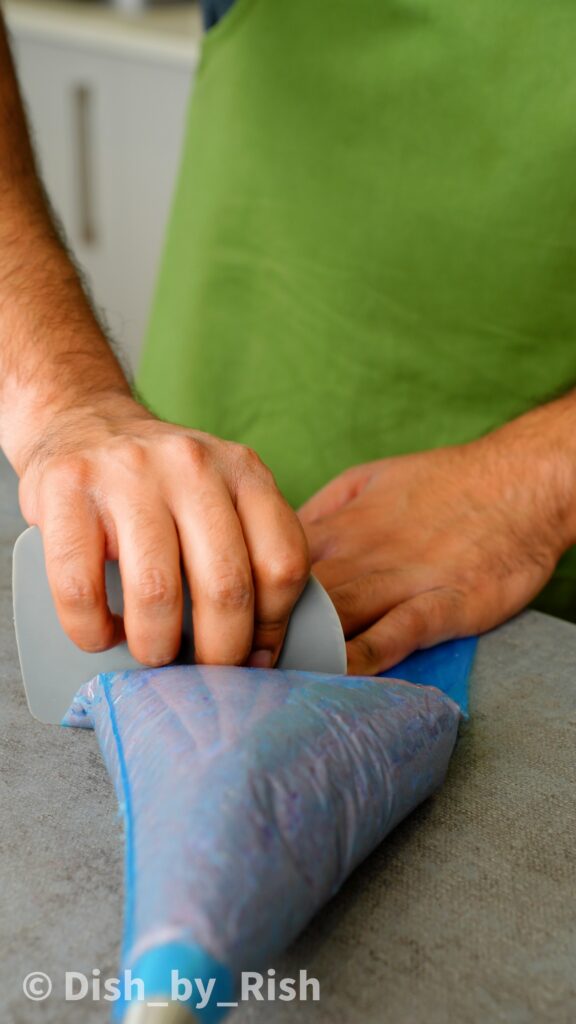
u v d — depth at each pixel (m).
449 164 0.80
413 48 0.79
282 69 0.85
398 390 0.87
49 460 0.49
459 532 0.65
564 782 0.46
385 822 0.39
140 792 0.36
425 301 0.84
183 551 0.44
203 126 0.95
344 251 0.86
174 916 0.29
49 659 0.47
